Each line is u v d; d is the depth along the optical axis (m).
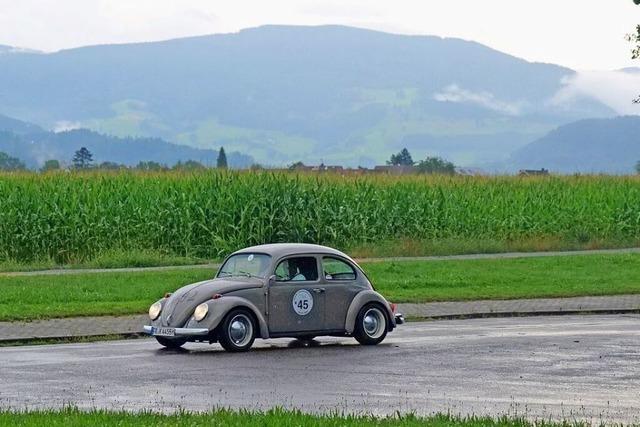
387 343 33.94
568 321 40.91
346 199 73.62
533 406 23.09
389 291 47.69
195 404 23.02
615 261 59.97
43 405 22.69
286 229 70.31
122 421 19.34
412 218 75.19
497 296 47.03
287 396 24.12
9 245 63.78
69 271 54.59
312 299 33.00
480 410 22.52
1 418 19.42
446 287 49.75
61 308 39.91
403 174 82.12
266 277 32.53
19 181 67.56
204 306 31.56
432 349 32.41
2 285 45.41
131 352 31.72
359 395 24.34
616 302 46.38
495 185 82.25
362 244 71.31
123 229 66.12
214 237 67.31
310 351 32.06
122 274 50.09
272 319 32.41
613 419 21.53
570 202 81.12
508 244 72.81
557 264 58.16
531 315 43.22
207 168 75.12
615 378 26.95
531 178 84.88
